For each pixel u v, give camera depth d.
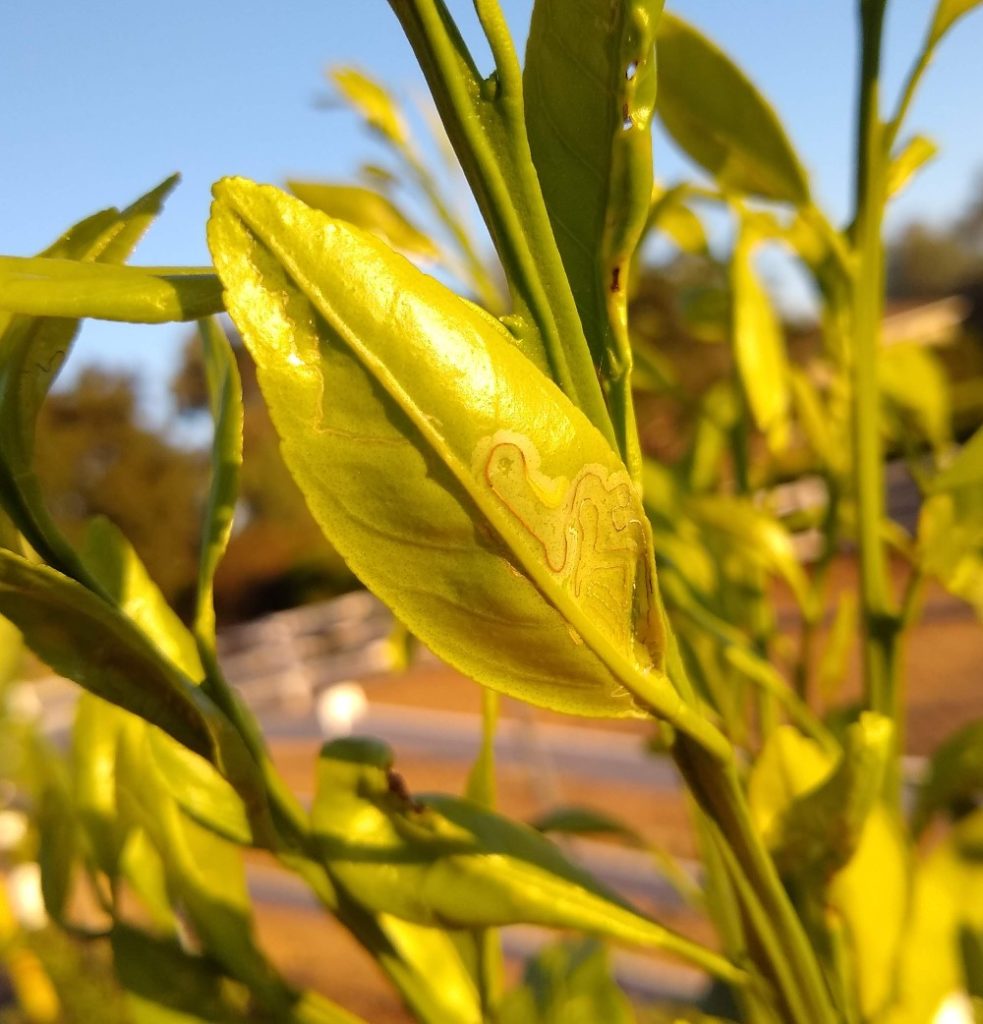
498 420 0.10
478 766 0.19
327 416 0.10
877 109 0.19
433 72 0.11
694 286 0.32
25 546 0.13
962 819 0.22
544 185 0.12
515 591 0.11
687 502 0.24
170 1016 0.16
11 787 0.47
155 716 0.12
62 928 0.18
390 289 0.10
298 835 0.15
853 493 0.21
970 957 0.20
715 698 0.24
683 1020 0.21
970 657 1.74
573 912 0.14
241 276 0.09
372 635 3.09
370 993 0.90
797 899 0.18
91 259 0.12
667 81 0.20
